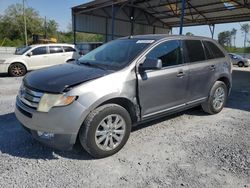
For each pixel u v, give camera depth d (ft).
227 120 16.53
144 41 13.51
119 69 11.57
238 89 30.22
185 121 16.12
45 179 9.28
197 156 11.30
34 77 11.39
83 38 206.18
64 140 10.02
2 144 12.10
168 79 13.19
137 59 12.10
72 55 43.80
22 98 10.98
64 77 10.75
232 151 11.86
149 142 12.71
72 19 69.05
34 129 10.23
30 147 11.83
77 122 9.96
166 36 14.06
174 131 14.33
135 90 11.75
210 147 12.26
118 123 11.25
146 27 85.35
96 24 73.61
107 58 13.30
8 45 182.80
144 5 74.79
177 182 9.26
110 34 77.15
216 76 16.70
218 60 17.04
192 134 13.93
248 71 63.93
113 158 11.01
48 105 9.81
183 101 14.56
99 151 10.72
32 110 10.18
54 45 42.19
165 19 85.56
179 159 11.01
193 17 76.48
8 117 16.25
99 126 10.61
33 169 9.95
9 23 209.56
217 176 9.70
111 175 9.66
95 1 62.69
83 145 10.55
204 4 64.59
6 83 31.12
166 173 9.86
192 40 15.43
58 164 10.39
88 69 11.77
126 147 12.09
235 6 60.95
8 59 37.58
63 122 9.81
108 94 10.61
